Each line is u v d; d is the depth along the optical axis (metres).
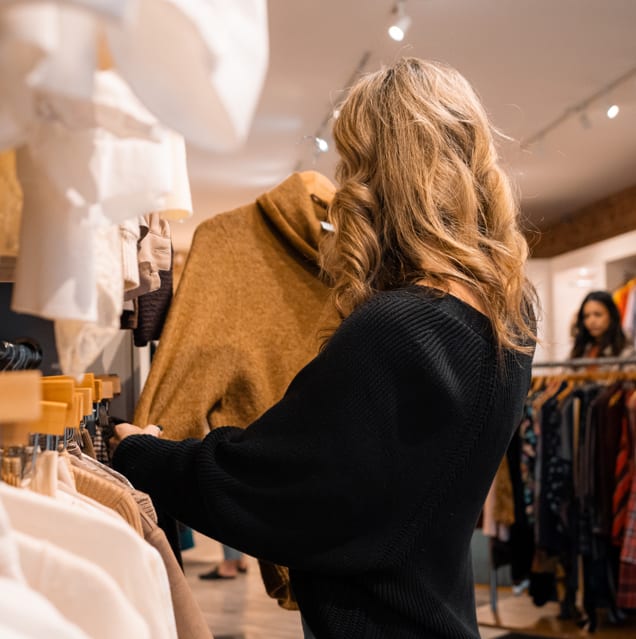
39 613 0.49
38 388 0.53
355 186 1.11
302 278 1.65
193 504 1.06
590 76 3.91
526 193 6.34
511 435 1.10
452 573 1.08
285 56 3.62
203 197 6.21
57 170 0.55
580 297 6.57
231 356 1.56
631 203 6.16
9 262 0.82
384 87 1.14
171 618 0.70
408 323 0.98
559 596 3.92
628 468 3.51
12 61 0.43
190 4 0.45
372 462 0.96
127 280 0.89
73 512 0.67
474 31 3.38
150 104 0.49
